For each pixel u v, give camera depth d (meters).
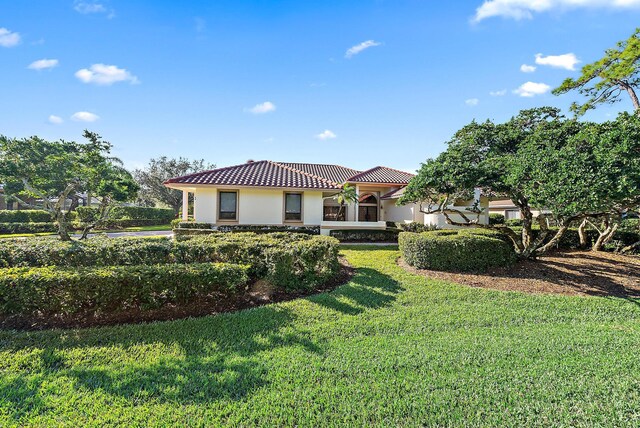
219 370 3.79
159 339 4.65
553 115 10.77
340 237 18.16
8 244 7.70
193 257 7.53
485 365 3.99
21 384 3.46
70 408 3.03
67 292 5.21
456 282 8.13
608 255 11.93
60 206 10.84
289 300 6.65
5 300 5.12
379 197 25.66
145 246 7.50
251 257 7.45
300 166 27.50
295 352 4.30
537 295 7.32
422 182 9.71
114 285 5.38
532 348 4.54
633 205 7.29
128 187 12.90
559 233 10.50
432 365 3.96
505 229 10.80
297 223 19.08
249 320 5.41
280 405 3.11
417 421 2.90
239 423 2.86
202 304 6.17
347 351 4.34
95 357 4.10
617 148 6.14
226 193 18.45
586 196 6.33
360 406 3.10
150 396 3.25
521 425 2.86
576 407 3.12
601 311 6.48
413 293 7.15
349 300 6.57
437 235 10.19
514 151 10.70
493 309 6.33
